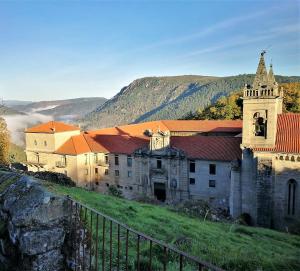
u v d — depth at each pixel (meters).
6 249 11.14
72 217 11.12
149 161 63.72
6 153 77.50
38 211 10.47
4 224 11.49
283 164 44.00
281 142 45.19
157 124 95.50
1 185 12.99
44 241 10.36
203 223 27.69
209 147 58.84
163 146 61.47
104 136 77.06
